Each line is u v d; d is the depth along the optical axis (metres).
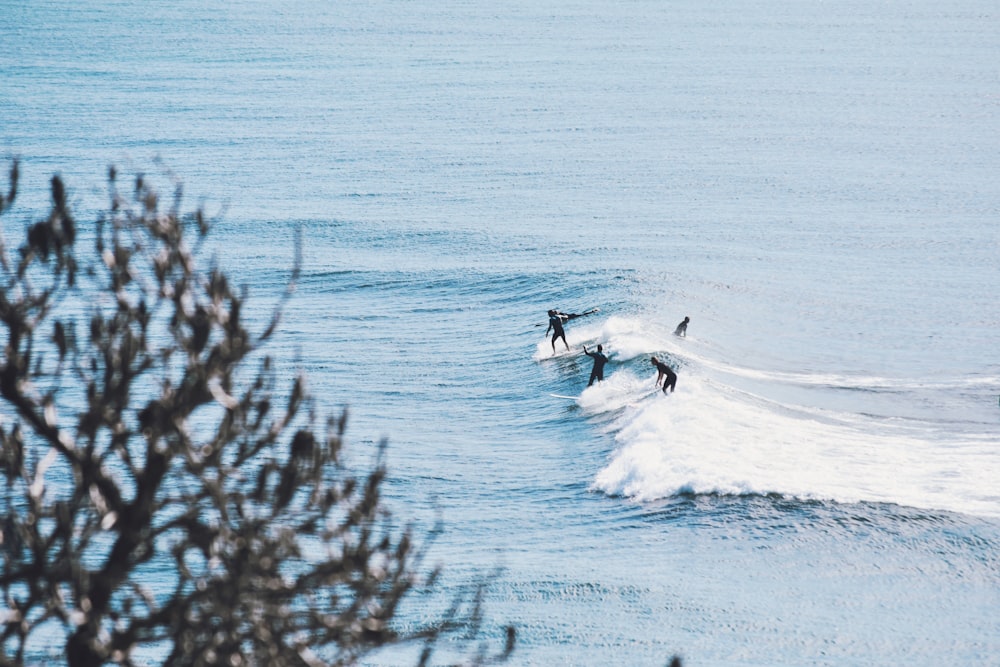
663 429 130.00
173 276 30.53
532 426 146.25
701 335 192.50
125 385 29.31
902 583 92.31
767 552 99.38
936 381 169.00
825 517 105.50
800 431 133.75
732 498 110.25
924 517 103.94
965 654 80.50
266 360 31.05
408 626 85.25
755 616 87.25
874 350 190.62
